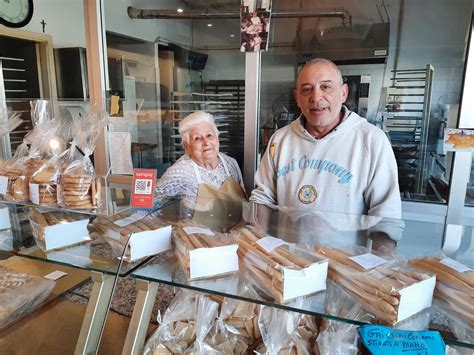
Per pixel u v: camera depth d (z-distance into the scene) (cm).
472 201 175
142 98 232
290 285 74
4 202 116
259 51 189
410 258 84
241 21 188
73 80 273
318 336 77
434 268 75
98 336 91
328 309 72
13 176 117
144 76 228
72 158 117
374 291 69
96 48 219
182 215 114
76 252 99
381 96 186
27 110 164
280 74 193
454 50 169
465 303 67
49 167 115
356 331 73
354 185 144
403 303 66
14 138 161
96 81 224
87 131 114
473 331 65
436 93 175
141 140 236
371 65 183
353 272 76
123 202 115
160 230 95
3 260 121
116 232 98
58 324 106
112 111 218
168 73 222
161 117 231
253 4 183
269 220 114
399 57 179
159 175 227
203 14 205
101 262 94
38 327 105
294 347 78
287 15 186
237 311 86
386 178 141
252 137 200
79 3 254
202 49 210
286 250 84
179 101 225
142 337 86
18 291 115
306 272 75
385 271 75
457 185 174
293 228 107
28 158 122
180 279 83
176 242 92
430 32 171
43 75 278
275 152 162
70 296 117
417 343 64
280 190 158
